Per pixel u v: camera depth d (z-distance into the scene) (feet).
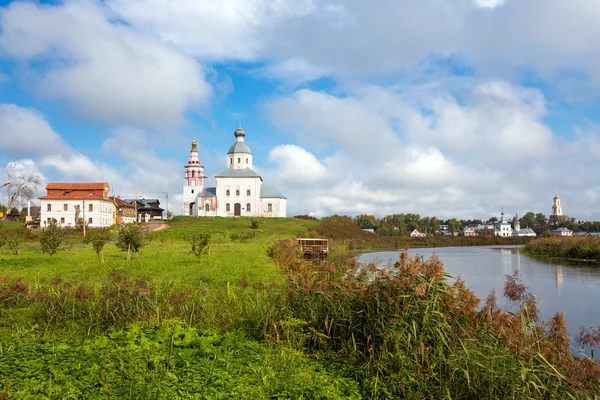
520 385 30.32
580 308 79.66
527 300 39.81
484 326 36.11
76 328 43.91
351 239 296.10
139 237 110.93
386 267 42.24
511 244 375.45
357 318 38.29
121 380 28.81
